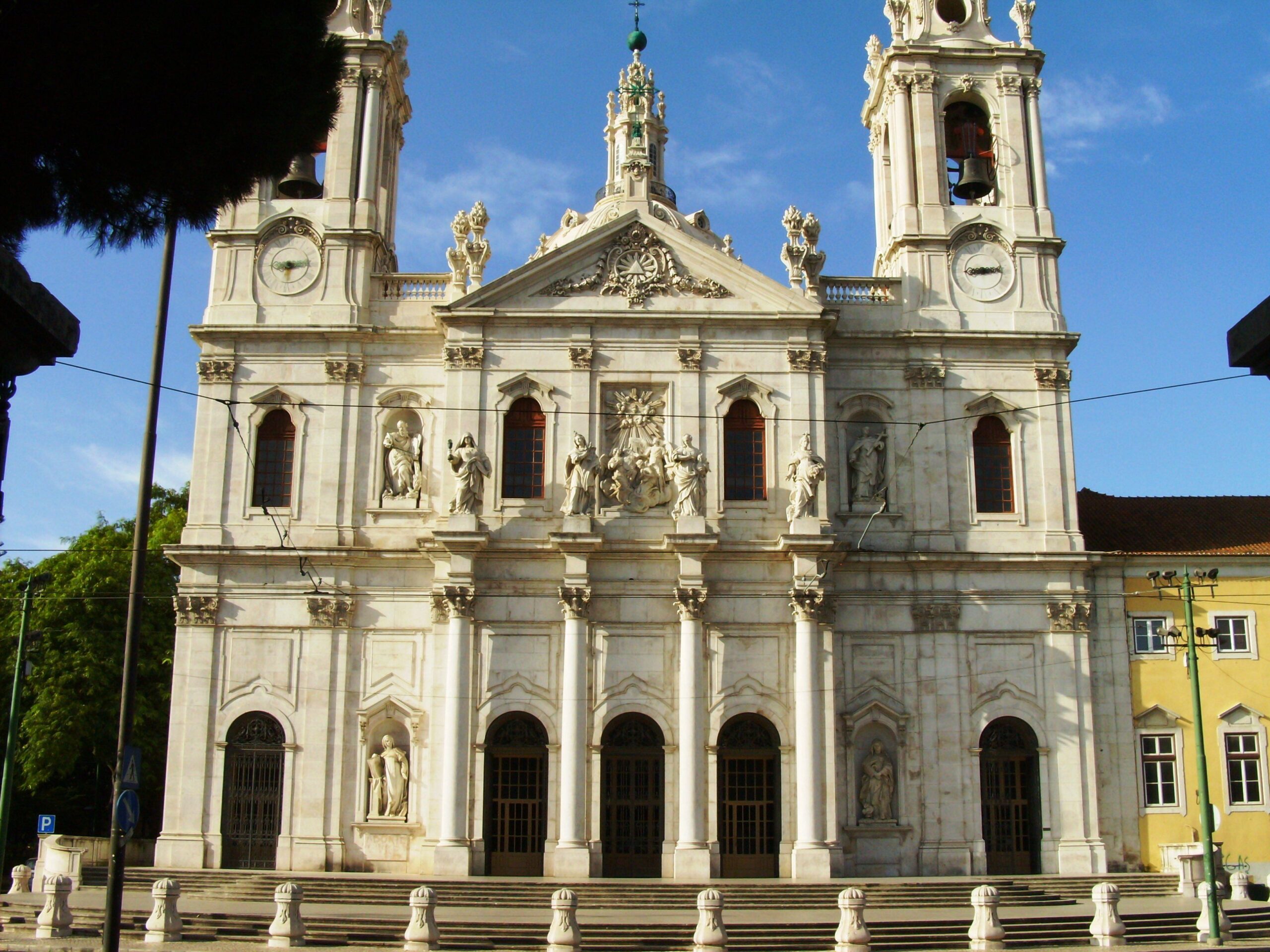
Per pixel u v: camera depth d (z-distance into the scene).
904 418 47.00
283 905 31.83
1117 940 33.34
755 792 42.91
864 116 54.72
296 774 43.38
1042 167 49.38
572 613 42.94
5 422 11.51
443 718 42.88
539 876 42.09
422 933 30.81
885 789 43.75
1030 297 48.09
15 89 12.29
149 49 12.80
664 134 62.53
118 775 24.14
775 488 44.75
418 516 45.66
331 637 44.28
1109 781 44.91
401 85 51.88
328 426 46.12
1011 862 43.72
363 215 47.69
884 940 33.38
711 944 30.58
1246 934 35.62
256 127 14.28
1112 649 45.81
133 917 34.31
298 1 14.42
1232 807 44.88
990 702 44.56
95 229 14.12
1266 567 46.44
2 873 40.56
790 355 45.56
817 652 42.78
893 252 49.78
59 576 57.50
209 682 44.00
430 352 46.94
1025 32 50.28
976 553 45.19
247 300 47.00
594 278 46.25
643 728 43.25
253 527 45.31
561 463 44.94
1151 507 50.31
